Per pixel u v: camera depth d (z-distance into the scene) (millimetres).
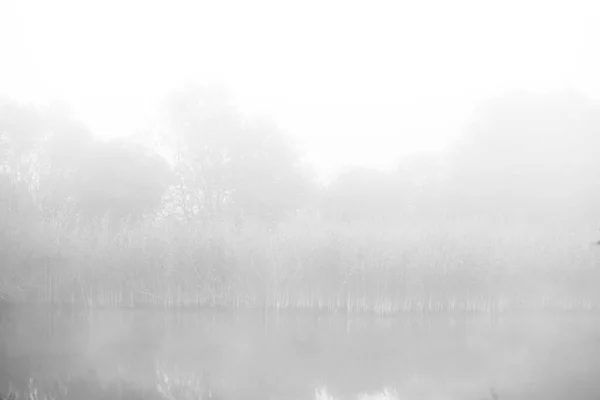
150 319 23688
